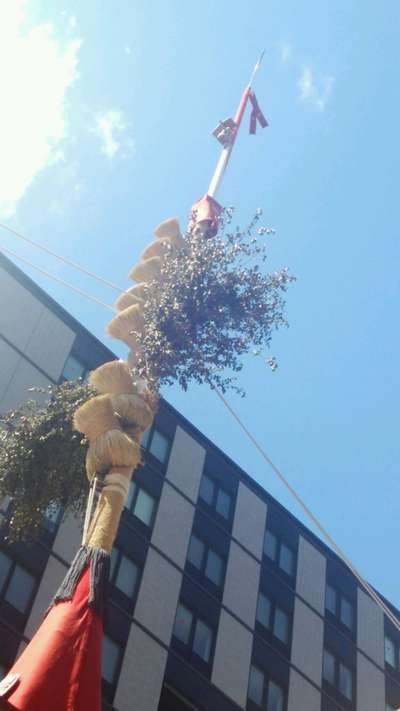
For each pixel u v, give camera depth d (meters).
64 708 5.13
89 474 6.93
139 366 8.07
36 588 21.77
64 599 5.84
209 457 30.64
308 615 30.28
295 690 27.77
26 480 10.52
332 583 32.56
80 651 5.46
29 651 5.50
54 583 22.11
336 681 29.61
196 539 27.86
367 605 33.34
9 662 20.25
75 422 7.26
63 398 11.02
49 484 10.47
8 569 21.56
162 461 28.62
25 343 25.59
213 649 25.95
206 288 8.41
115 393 7.66
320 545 33.22
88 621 5.68
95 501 6.75
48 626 5.64
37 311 26.69
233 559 28.73
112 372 7.73
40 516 11.01
